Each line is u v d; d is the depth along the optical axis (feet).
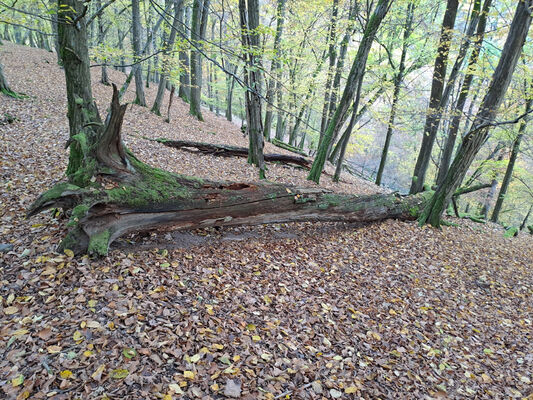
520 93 28.32
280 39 40.57
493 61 29.60
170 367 8.36
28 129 25.91
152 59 42.52
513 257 22.84
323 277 15.49
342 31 38.83
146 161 24.84
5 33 87.56
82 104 14.69
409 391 9.84
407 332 12.77
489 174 45.29
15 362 7.55
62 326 8.78
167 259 13.33
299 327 11.58
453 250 21.76
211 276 13.01
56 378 7.33
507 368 11.90
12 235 12.39
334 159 49.57
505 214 72.74
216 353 9.26
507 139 37.37
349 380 9.62
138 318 9.60
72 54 13.93
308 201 18.66
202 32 43.34
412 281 16.83
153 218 13.74
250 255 15.72
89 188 11.97
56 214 13.98
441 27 27.86
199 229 16.87
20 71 49.01
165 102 59.11
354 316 13.01
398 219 25.57
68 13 13.34
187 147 32.30
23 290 9.80
